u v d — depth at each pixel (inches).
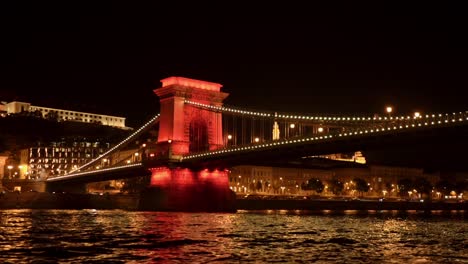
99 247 1438.2
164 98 4156.0
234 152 3398.1
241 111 3614.7
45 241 1584.6
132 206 5009.8
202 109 4055.1
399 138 2534.5
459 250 1459.2
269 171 7445.9
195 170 3993.6
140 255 1283.2
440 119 2338.8
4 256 1258.0
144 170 4343.0
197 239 1672.0
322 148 2903.5
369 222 2741.1
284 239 1697.8
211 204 4013.3
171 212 3772.1
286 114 3235.7
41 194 4909.0
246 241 1620.3
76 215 3189.0
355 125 2805.1
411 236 1891.0
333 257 1280.8
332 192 7450.8
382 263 1198.3
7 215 3142.2
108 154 5246.1
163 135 4101.9
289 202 4977.9
